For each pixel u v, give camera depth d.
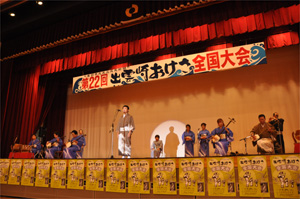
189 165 3.63
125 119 6.04
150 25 5.89
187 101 7.80
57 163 4.58
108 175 4.11
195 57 5.47
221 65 5.23
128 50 6.04
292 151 6.30
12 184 5.00
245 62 5.07
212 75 7.66
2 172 5.13
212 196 3.47
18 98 7.81
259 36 6.03
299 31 5.49
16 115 7.61
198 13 5.46
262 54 4.98
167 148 7.70
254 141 4.71
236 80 7.33
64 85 9.55
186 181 3.59
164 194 3.72
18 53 6.98
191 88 7.84
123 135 5.93
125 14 5.52
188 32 5.51
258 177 3.23
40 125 8.45
